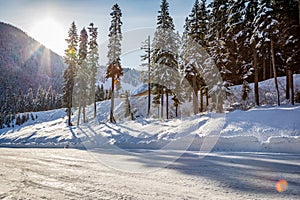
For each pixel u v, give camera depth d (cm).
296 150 912
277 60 2448
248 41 2042
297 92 2134
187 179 482
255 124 1264
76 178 496
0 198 372
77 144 1630
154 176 511
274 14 1738
